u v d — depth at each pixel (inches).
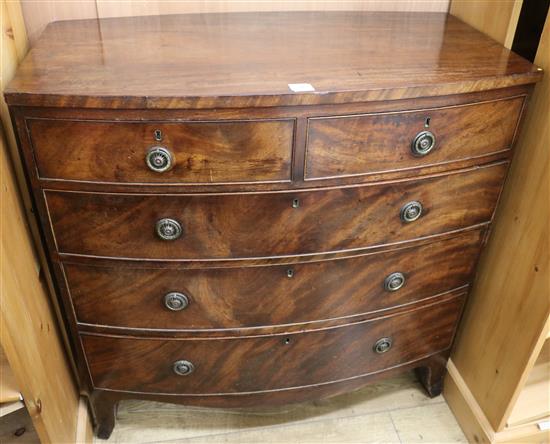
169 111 36.2
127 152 38.0
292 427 59.6
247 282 45.6
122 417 60.0
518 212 48.9
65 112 36.2
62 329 52.9
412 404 62.5
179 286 45.3
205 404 54.1
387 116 39.3
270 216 42.1
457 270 51.5
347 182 41.7
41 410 42.7
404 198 44.1
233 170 39.4
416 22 52.7
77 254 43.1
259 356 50.6
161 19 51.0
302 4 54.4
